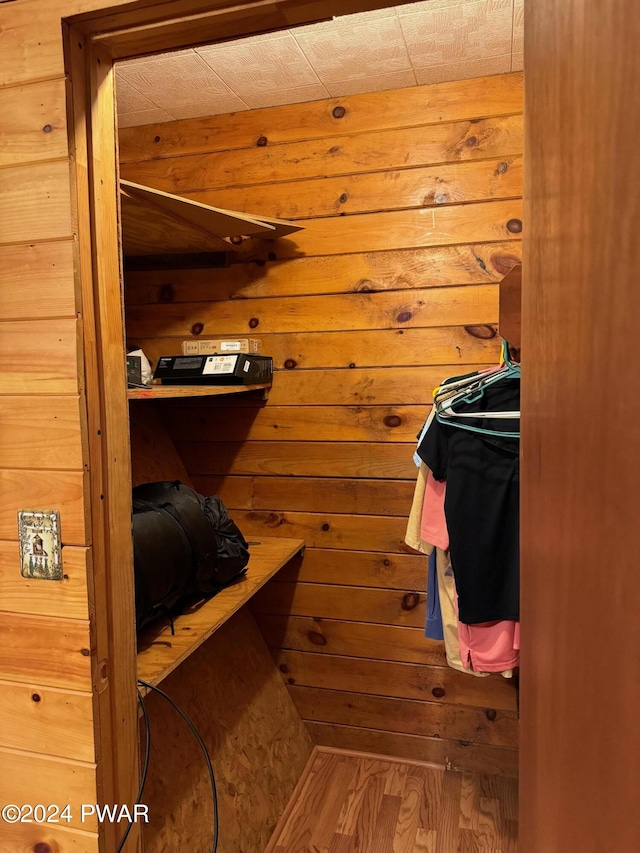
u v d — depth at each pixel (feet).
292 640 8.05
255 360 7.27
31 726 3.58
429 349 7.27
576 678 1.07
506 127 6.84
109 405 3.58
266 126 7.59
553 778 1.34
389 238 7.30
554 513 1.26
